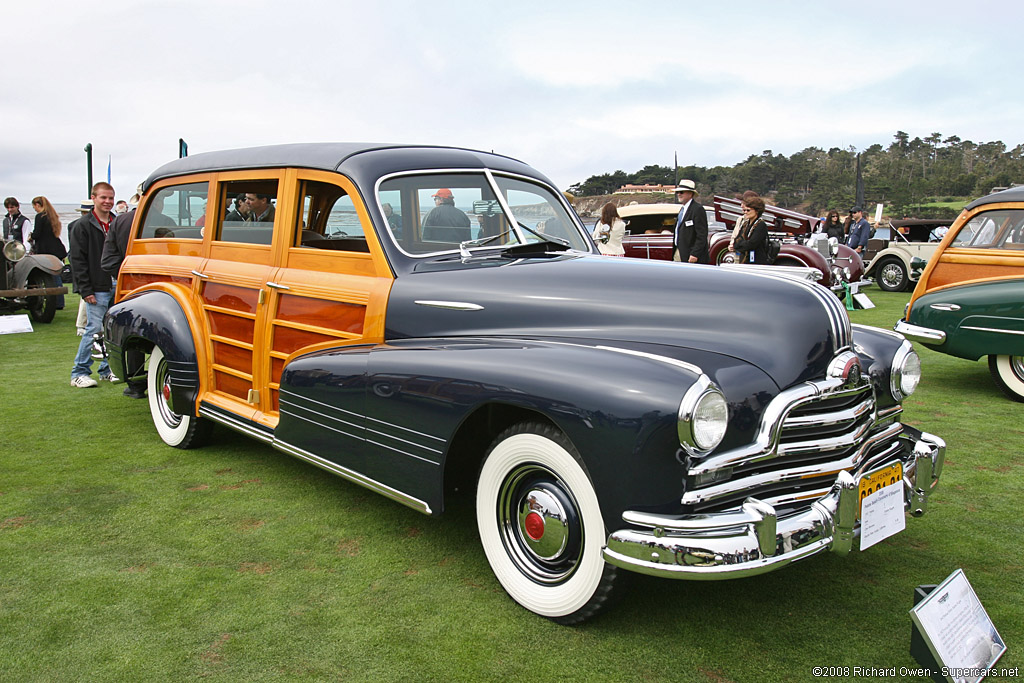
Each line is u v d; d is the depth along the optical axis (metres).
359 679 2.23
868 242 16.39
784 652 2.39
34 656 2.34
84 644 2.41
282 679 2.23
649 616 2.61
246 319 3.91
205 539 3.23
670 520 2.15
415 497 2.86
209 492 3.81
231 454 4.45
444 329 3.02
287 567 2.97
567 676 2.25
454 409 2.65
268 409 3.80
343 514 3.53
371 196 3.32
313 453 3.34
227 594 2.75
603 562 2.35
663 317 2.66
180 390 4.23
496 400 2.51
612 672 2.28
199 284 4.27
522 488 2.66
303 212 3.68
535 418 2.61
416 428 2.80
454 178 3.58
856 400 2.61
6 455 4.38
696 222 8.65
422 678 2.24
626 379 2.26
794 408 2.40
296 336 3.63
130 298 4.71
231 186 4.09
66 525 3.37
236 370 4.02
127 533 3.29
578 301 2.82
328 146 3.64
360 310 3.30
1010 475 4.05
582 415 2.28
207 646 2.41
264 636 2.47
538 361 2.49
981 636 2.30
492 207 3.64
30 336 9.08
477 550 3.15
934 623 2.18
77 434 4.83
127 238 5.94
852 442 2.49
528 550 2.66
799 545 2.21
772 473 2.34
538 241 3.66
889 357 2.88
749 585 2.85
